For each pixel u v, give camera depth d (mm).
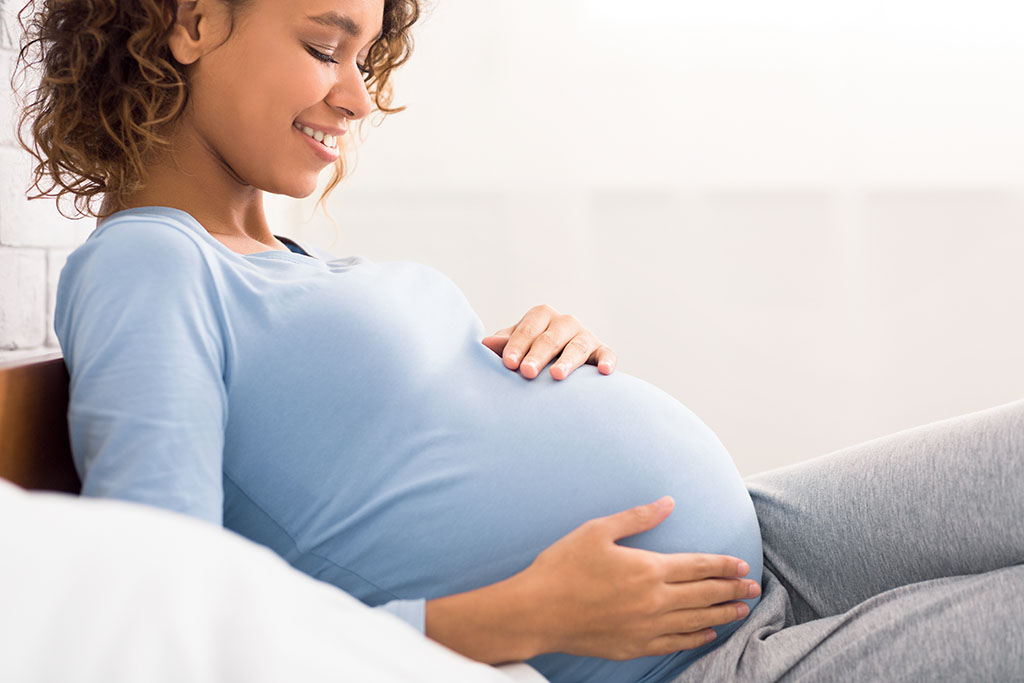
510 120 2209
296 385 773
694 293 2201
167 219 811
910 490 851
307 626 454
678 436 893
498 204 2219
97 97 927
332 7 887
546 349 932
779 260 2180
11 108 1101
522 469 797
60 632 381
